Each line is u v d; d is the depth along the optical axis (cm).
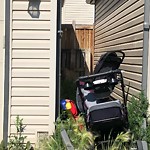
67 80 1059
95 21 1062
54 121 447
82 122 424
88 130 391
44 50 445
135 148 379
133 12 568
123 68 633
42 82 446
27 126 448
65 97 819
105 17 873
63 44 1070
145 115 465
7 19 439
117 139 384
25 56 444
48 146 399
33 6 440
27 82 446
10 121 446
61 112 474
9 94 445
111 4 787
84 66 1069
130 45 586
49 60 445
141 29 518
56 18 442
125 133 387
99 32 970
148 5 493
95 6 1074
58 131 416
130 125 445
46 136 438
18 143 427
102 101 397
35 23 442
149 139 432
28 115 448
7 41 440
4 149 431
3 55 446
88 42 1072
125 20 629
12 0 439
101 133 393
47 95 447
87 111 384
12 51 443
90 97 397
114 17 744
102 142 384
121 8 668
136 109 463
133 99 477
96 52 1018
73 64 1070
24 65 445
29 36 443
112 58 411
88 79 384
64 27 1071
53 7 441
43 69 446
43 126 448
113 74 382
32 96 447
